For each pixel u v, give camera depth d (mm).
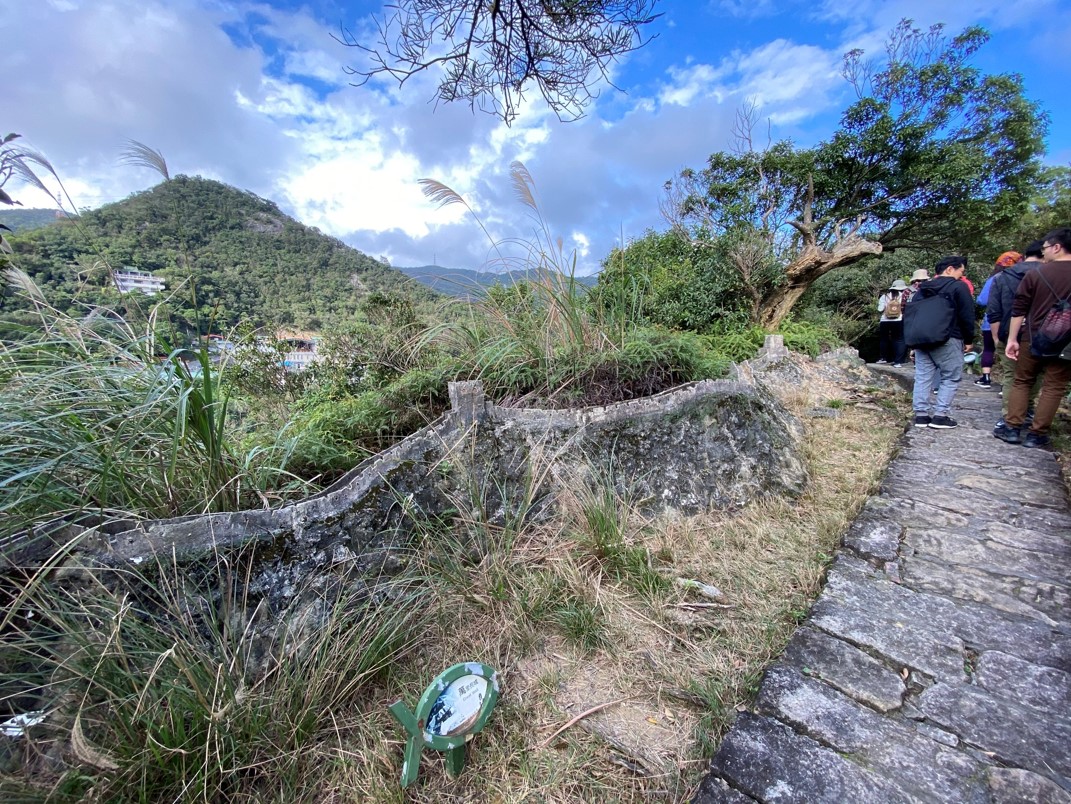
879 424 4602
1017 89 10523
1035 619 1929
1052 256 3293
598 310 3600
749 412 3287
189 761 1362
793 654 1809
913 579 2223
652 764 1470
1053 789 1283
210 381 1852
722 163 11711
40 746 1261
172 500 1819
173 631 1512
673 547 2553
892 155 11078
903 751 1419
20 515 1457
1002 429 3777
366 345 4250
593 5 2541
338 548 1945
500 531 2418
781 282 8398
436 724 1356
